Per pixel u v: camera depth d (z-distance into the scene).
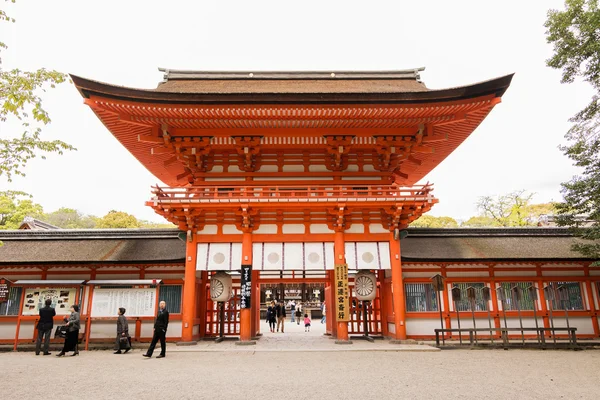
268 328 29.83
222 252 17.20
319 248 17.30
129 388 8.74
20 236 19.94
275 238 17.27
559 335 18.36
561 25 16.81
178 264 18.28
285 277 22.34
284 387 8.78
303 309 42.19
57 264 17.89
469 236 20.89
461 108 16.77
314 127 18.09
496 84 15.67
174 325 17.64
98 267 18.39
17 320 16.77
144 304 16.27
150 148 20.89
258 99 15.89
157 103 15.84
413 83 21.88
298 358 12.98
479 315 18.38
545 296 16.95
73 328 14.26
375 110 16.64
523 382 9.30
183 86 20.30
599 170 16.80
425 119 17.61
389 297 18.83
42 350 15.76
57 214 80.38
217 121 17.34
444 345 15.43
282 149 19.06
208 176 18.91
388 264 17.25
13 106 10.45
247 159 18.50
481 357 13.12
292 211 17.50
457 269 18.88
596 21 15.97
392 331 18.20
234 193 18.23
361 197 16.66
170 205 16.45
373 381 9.40
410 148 18.64
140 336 17.41
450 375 10.11
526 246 19.92
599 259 18.83
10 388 8.80
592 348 15.28
